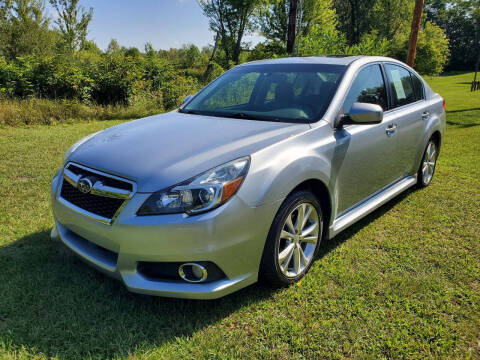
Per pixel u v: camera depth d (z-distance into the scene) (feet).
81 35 72.64
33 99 33.40
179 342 6.91
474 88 82.79
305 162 8.20
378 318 7.70
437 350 6.85
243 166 7.33
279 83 10.89
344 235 11.42
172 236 6.78
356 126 10.12
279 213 7.85
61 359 6.45
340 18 156.35
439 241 11.03
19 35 64.23
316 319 7.64
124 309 7.77
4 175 15.94
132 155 7.91
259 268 7.98
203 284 7.23
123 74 39.37
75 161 8.46
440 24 276.21
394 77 12.72
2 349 6.60
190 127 9.27
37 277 8.70
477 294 8.53
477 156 21.30
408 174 13.79
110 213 7.29
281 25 88.48
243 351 6.75
